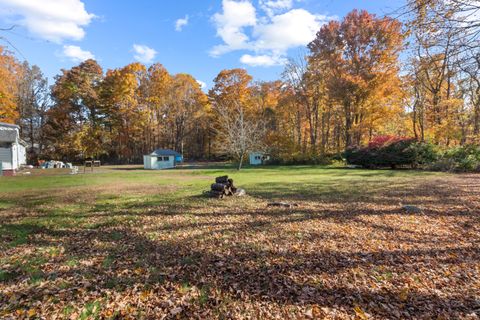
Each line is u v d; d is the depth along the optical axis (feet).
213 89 122.93
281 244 13.67
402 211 20.24
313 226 16.75
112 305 8.39
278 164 98.89
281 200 25.54
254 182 40.34
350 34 74.79
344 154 76.64
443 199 23.97
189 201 25.81
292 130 116.06
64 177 53.93
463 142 55.72
